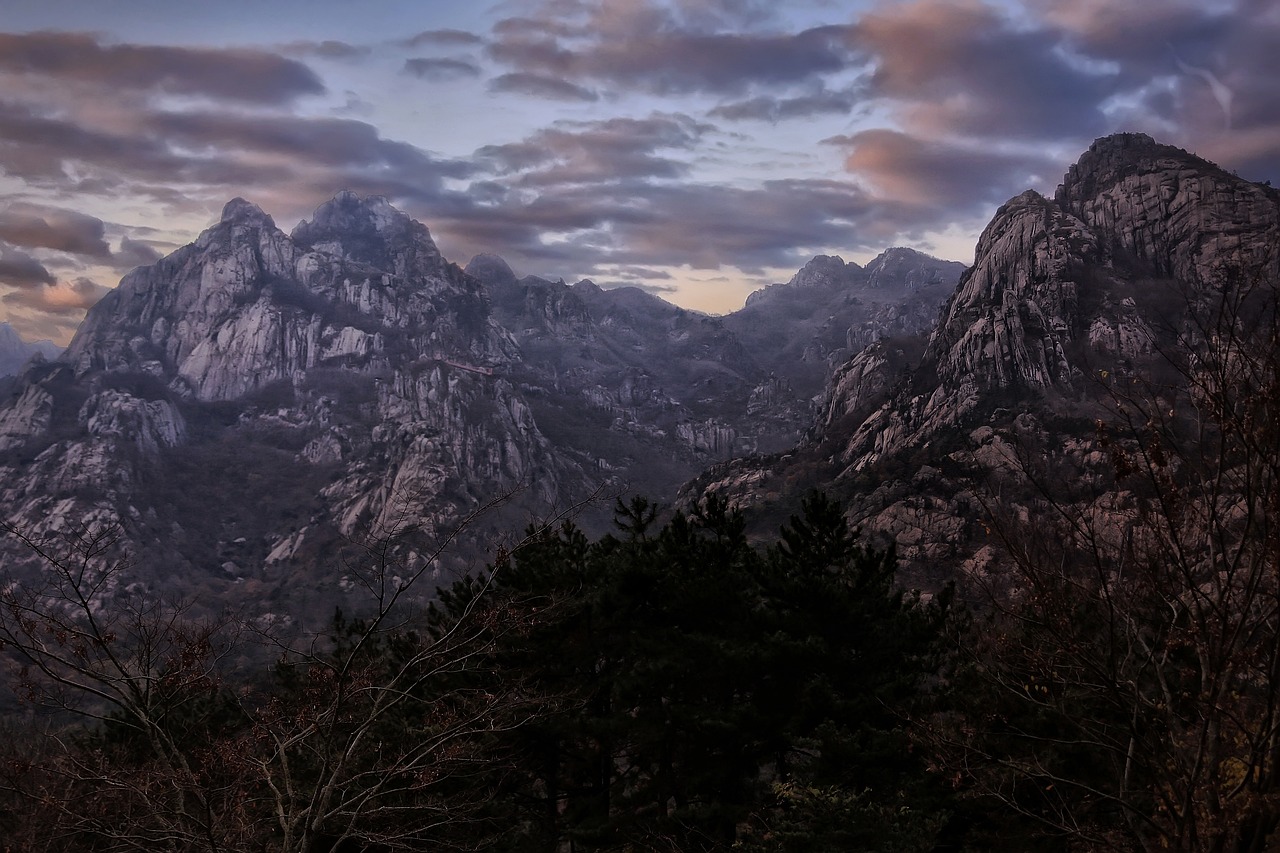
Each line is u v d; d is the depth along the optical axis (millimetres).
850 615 22438
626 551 24766
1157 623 12273
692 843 21906
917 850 16031
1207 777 10453
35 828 15359
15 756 14844
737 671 22141
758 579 23719
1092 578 11984
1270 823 9992
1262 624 10266
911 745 18219
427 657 16766
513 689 19250
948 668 21797
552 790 25250
